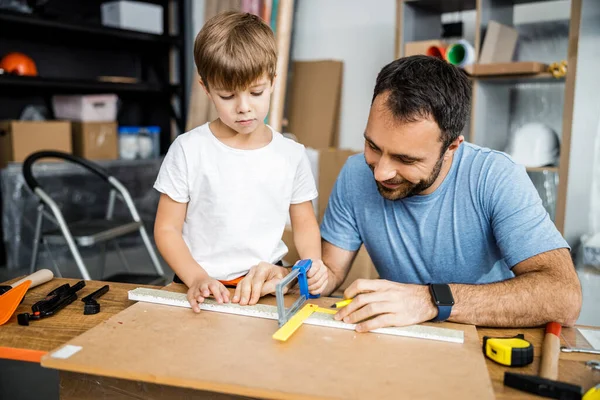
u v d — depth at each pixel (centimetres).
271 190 118
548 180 248
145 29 399
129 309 90
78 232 240
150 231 396
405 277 122
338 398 60
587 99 215
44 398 98
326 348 75
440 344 77
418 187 95
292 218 129
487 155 110
